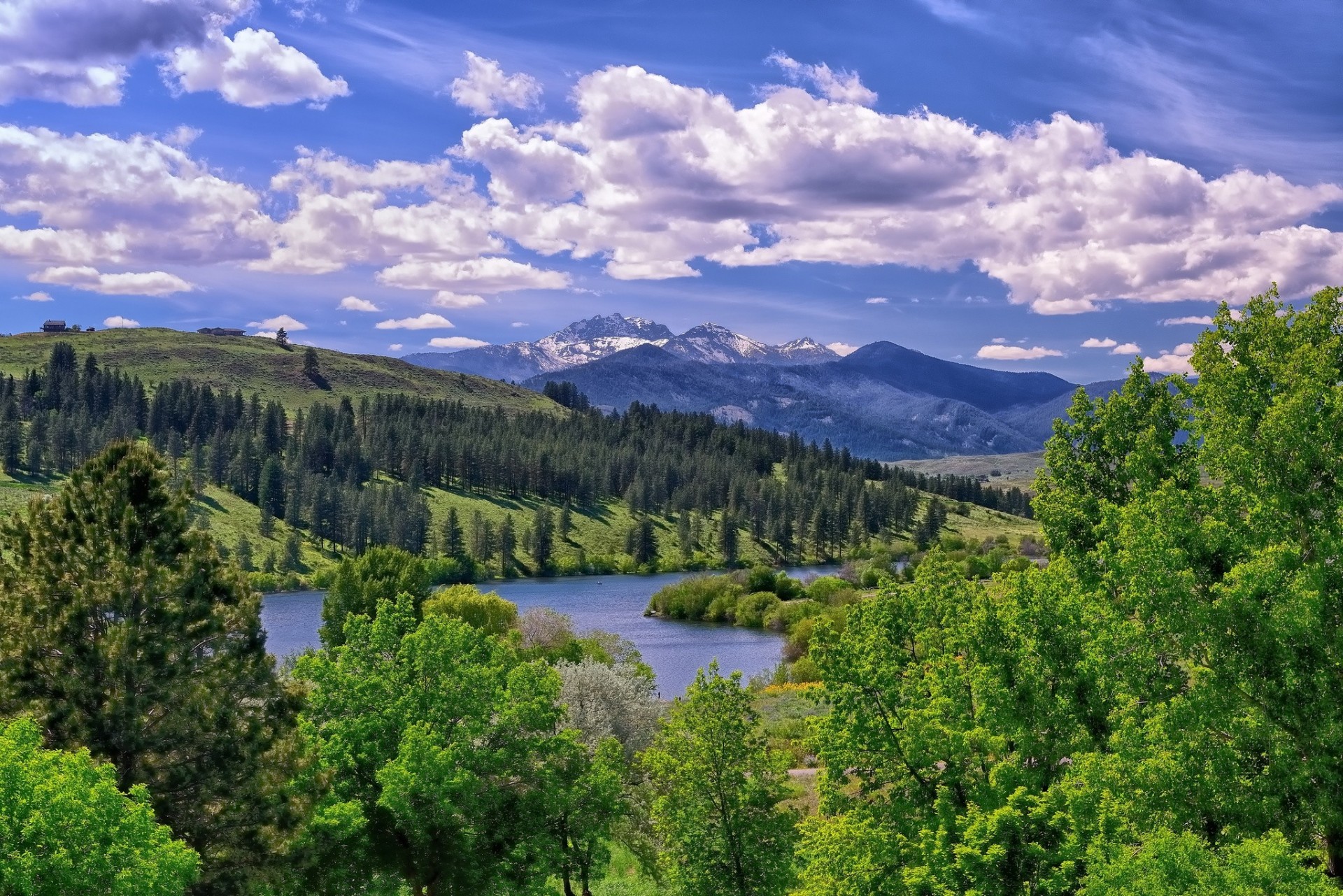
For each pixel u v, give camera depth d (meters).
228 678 25.61
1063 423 30.33
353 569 73.38
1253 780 20.56
